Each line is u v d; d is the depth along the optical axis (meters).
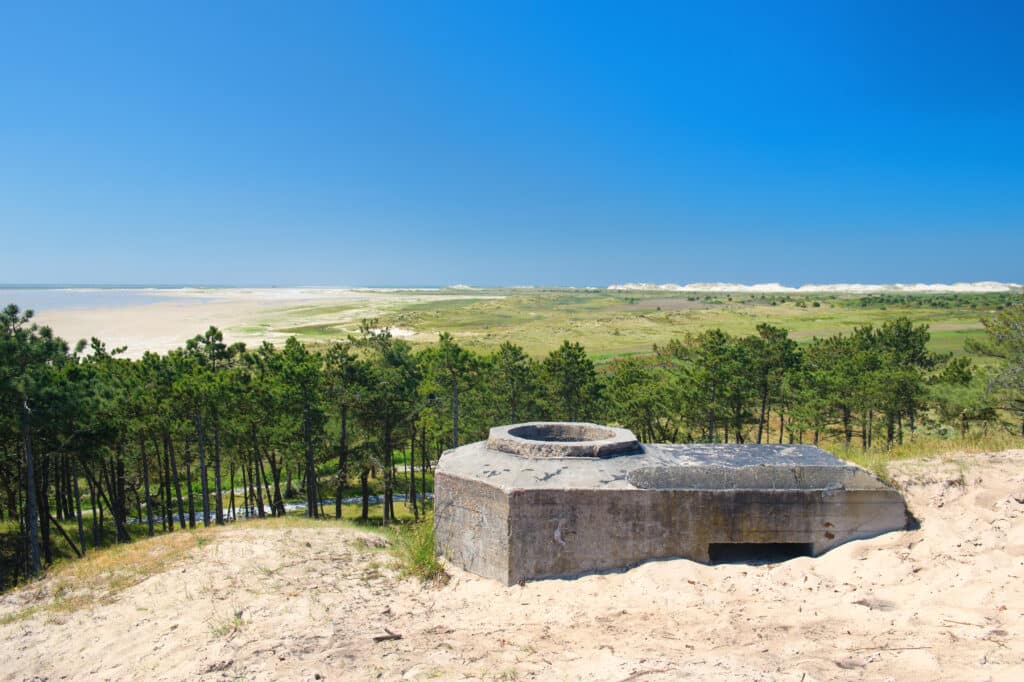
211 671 8.05
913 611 7.16
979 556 7.95
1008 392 22.66
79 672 8.76
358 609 10.02
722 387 29.25
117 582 12.35
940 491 9.88
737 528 9.72
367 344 32.69
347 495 39.00
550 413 32.50
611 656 7.11
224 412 24.83
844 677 5.87
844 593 8.06
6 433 20.19
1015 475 9.91
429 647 8.18
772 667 6.30
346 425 30.56
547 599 9.27
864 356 31.92
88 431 21.48
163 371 24.83
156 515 33.44
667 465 10.33
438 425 31.25
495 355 32.41
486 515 10.36
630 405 31.89
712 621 7.84
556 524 9.88
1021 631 6.19
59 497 31.09
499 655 7.63
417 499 37.62
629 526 9.80
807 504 9.66
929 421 28.56
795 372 34.31
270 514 32.75
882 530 9.53
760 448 11.64
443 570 10.92
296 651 8.44
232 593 11.11
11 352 19.52
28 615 11.16
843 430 32.78
